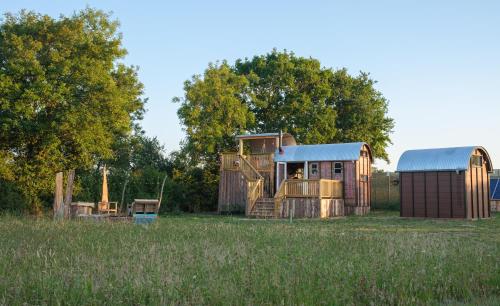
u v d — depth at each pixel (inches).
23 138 1141.1
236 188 1421.0
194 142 1594.5
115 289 295.0
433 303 292.8
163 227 732.7
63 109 1107.9
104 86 1153.4
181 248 476.4
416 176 1215.6
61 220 842.2
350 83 1951.3
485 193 1246.3
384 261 382.6
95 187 1320.1
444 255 416.8
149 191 1407.5
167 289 294.4
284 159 1408.7
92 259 400.5
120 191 1354.6
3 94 1042.1
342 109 1942.7
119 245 506.6
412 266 367.6
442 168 1175.0
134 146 1625.2
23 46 1098.7
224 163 1457.9
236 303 277.4
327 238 583.2
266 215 1236.5
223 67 1696.6
